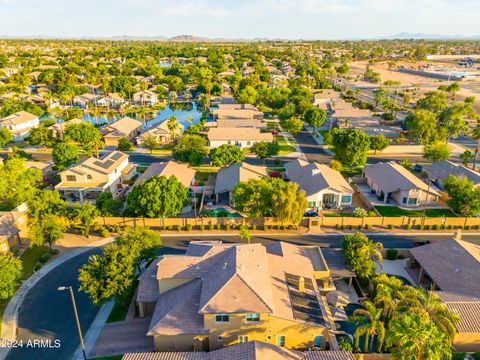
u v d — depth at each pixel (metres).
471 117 135.00
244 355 30.83
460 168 75.94
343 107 141.50
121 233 51.62
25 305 43.72
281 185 59.59
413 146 103.06
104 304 43.84
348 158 82.19
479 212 62.94
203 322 36.25
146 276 43.47
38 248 55.38
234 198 61.91
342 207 68.62
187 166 82.69
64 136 99.44
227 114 132.75
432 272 44.91
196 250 44.69
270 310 34.94
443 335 28.72
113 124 111.94
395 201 71.56
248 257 41.19
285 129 119.12
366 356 34.50
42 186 74.69
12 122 110.38
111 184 73.75
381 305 34.69
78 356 36.38
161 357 32.72
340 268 46.12
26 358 36.25
